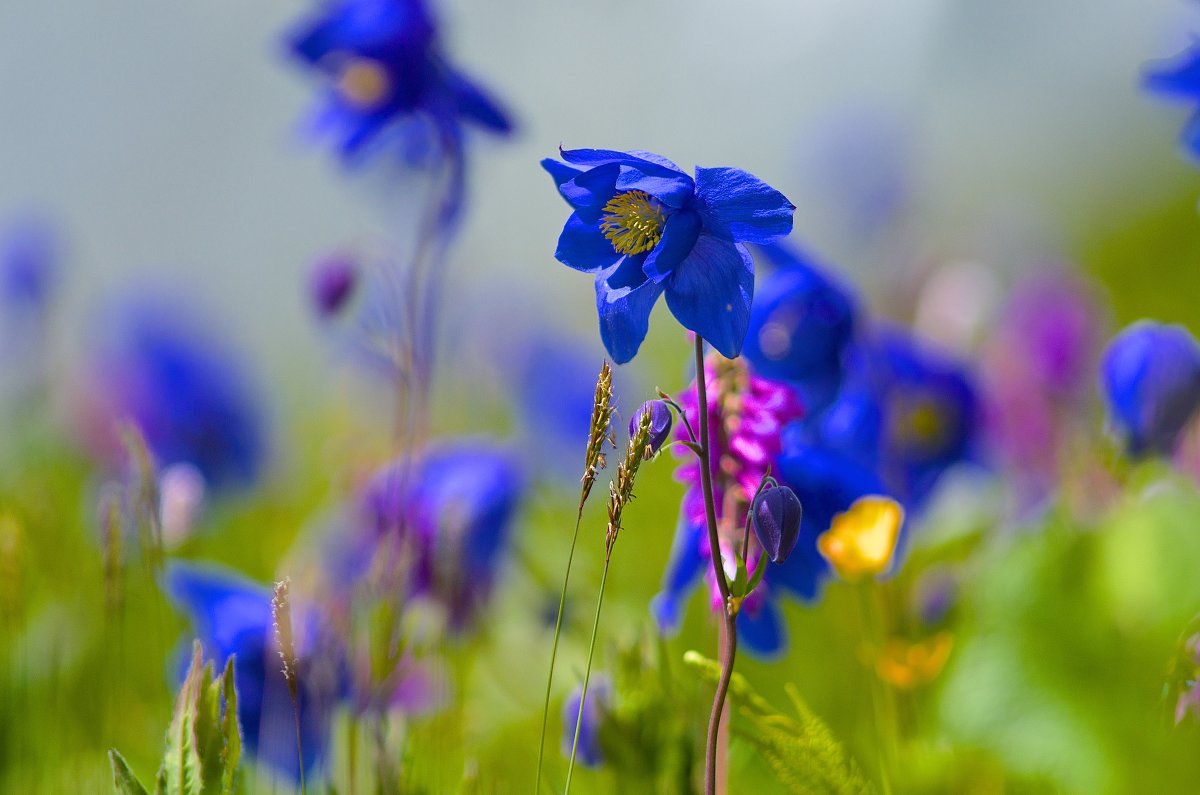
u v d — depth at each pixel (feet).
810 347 3.46
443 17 3.94
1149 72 3.45
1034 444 4.40
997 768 3.32
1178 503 3.37
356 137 3.96
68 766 3.55
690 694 3.37
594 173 2.94
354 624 3.48
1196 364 3.58
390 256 4.19
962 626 3.58
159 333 6.28
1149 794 3.22
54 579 3.99
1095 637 3.33
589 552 4.81
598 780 3.43
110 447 5.88
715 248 2.92
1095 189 16.34
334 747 3.49
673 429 3.13
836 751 3.10
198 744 3.02
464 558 3.76
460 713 3.53
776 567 3.27
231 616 3.44
